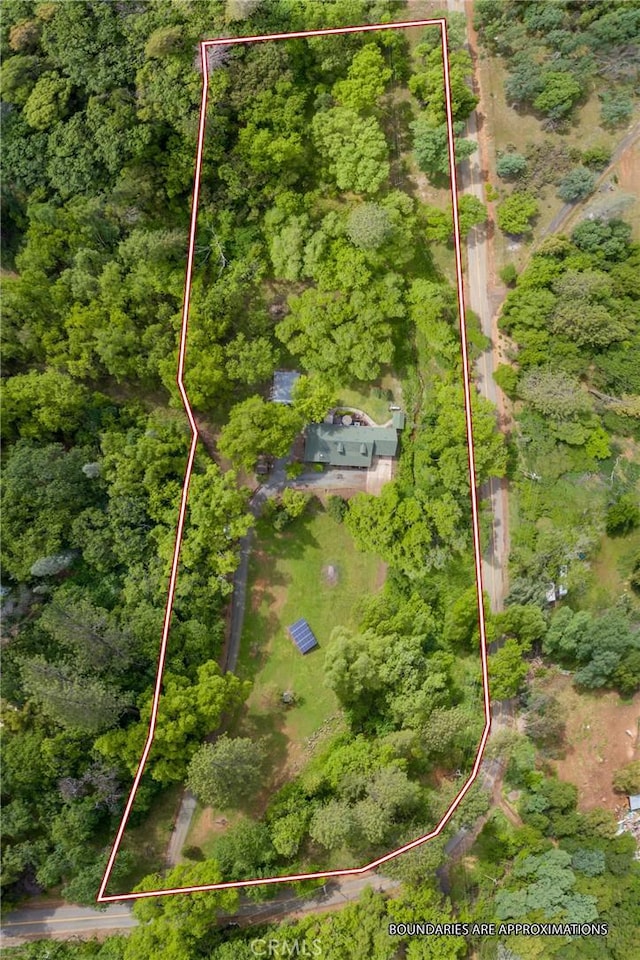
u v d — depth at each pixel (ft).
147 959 152.76
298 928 162.81
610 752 179.63
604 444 180.96
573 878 163.53
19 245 177.78
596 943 158.81
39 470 162.50
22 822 158.40
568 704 180.55
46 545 164.76
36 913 166.91
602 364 181.57
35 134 172.76
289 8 174.29
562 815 173.58
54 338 169.99
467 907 166.09
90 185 172.35
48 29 172.24
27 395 163.22
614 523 179.11
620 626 170.81
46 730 161.07
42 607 165.89
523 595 175.94
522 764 174.81
